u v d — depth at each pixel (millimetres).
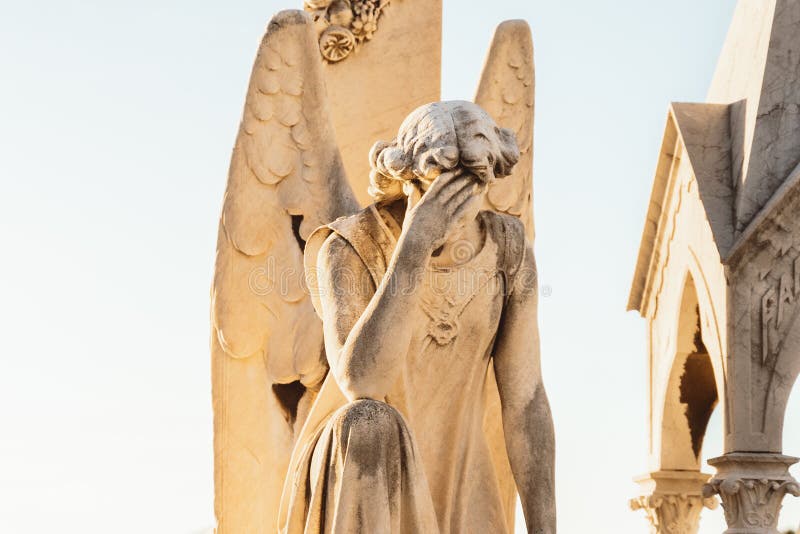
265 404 14898
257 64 15055
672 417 17672
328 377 13656
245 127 15000
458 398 13430
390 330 12578
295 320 14898
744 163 16406
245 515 14789
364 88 16453
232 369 14898
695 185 16750
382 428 12375
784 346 15789
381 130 16422
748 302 15852
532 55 15828
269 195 15008
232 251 14914
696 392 17625
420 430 13328
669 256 17688
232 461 14820
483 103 15664
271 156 15016
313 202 14977
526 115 15750
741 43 17344
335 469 12406
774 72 16453
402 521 12484
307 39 15102
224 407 14859
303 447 13492
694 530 17625
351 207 14969
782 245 15875
